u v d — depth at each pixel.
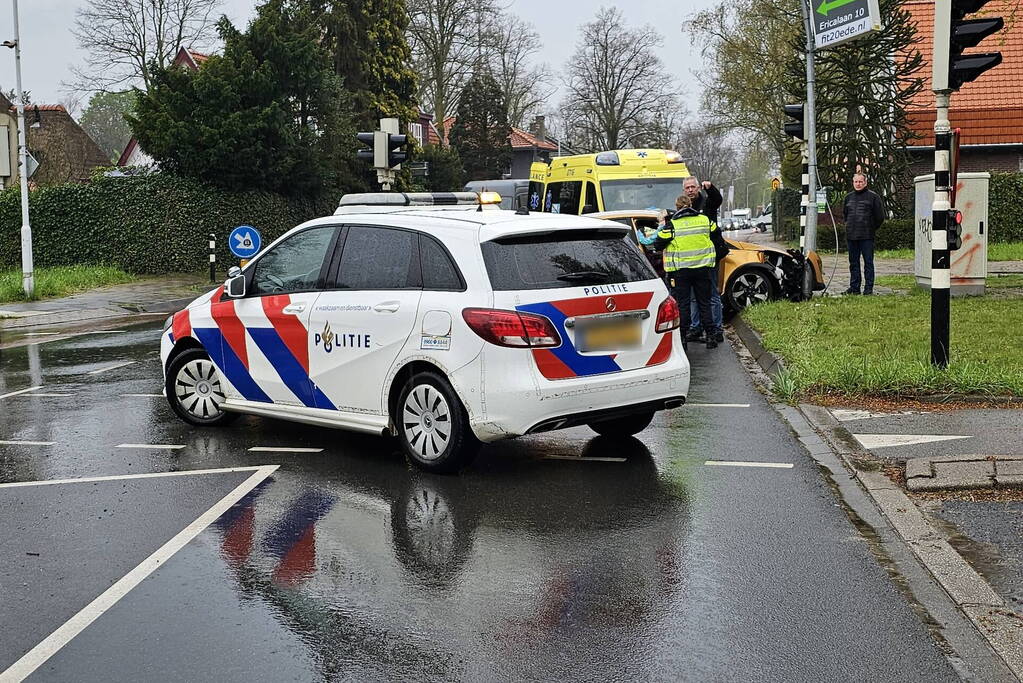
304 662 4.11
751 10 46.28
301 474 6.99
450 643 4.27
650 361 7.07
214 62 29.64
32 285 21.92
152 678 4.00
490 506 6.19
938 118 8.82
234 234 20.45
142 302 21.44
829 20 15.90
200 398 8.53
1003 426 7.55
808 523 5.78
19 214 27.91
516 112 68.50
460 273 6.73
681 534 5.62
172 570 5.18
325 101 33.31
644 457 7.32
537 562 5.22
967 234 14.83
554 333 6.57
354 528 5.81
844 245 30.08
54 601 4.80
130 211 28.11
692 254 12.44
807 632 4.33
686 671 3.98
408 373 7.04
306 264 7.74
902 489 6.30
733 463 7.11
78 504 6.38
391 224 7.27
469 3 53.00
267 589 4.91
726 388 9.92
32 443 8.11
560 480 6.75
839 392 8.92
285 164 30.70
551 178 20.47
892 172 30.02
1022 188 29.91
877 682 3.88
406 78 49.44
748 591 4.79
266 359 7.91
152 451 7.74
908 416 8.06
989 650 4.14
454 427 6.71
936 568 5.00
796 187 50.44
